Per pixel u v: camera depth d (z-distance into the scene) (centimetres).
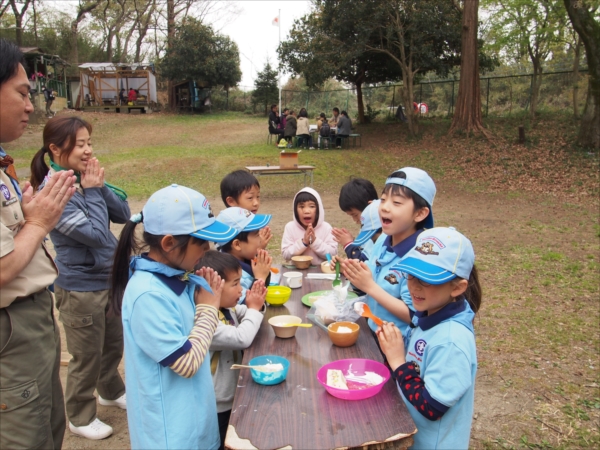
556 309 495
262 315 223
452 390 162
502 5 1733
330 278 316
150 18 3189
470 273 187
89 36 3500
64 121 264
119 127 2216
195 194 180
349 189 314
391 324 193
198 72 2728
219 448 211
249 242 268
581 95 1864
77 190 268
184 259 175
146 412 171
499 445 288
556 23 1711
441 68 1786
